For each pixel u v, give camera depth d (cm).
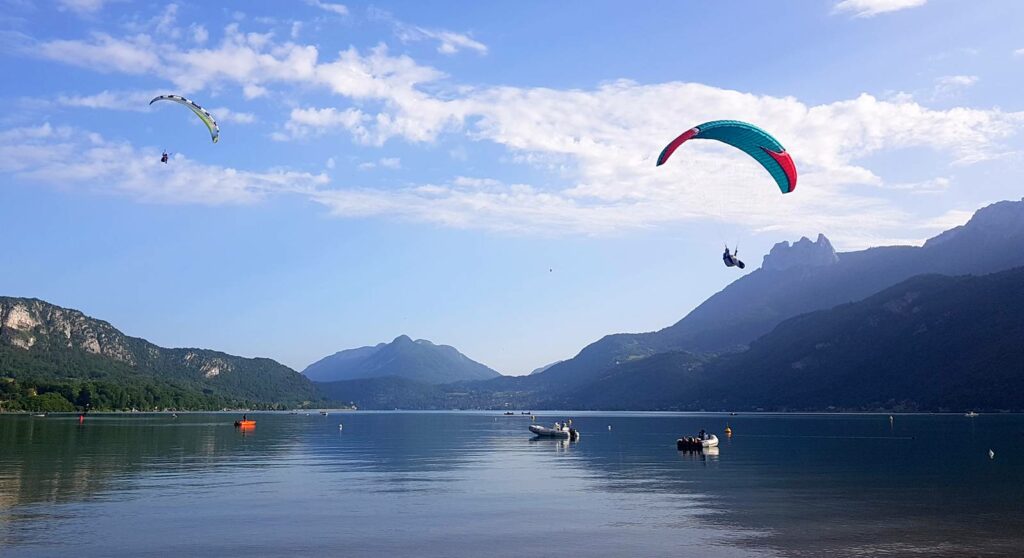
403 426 17938
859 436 11244
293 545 2855
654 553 2766
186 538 2961
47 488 4378
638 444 9550
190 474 5281
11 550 2719
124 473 5278
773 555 2738
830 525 3328
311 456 7244
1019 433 11438
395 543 2905
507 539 2992
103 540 2903
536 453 7825
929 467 6016
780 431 13550
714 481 5019
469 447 8875
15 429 12156
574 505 3891
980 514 3628
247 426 14888
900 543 2952
